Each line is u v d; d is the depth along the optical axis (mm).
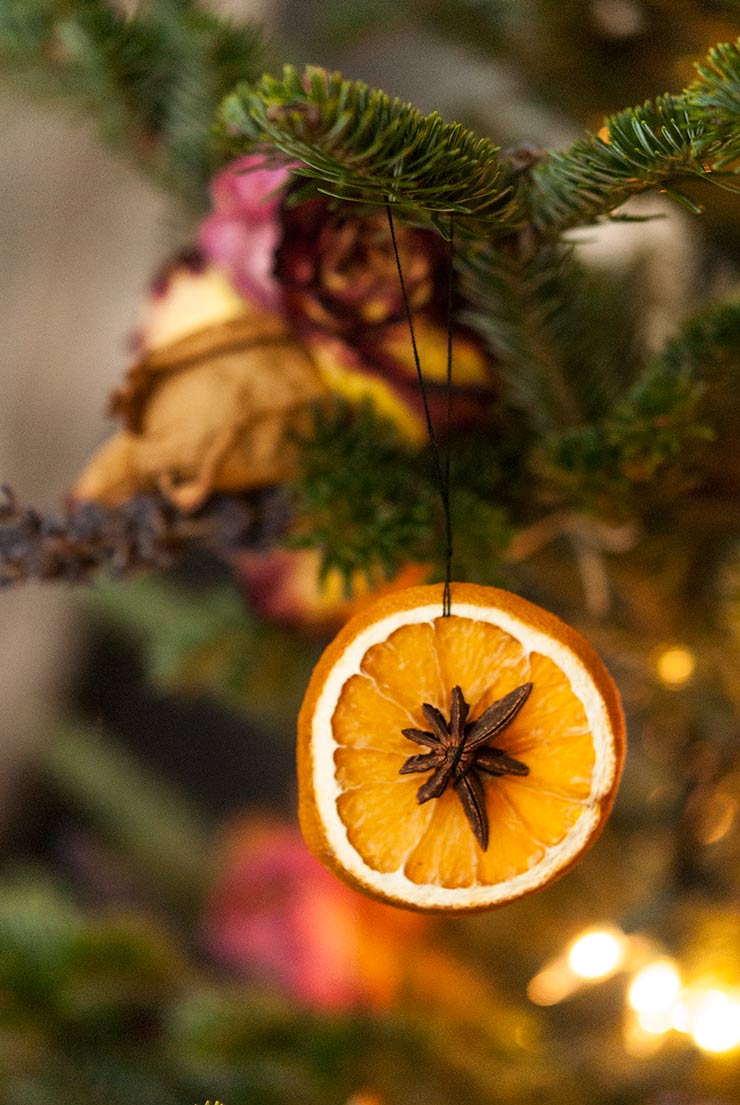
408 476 609
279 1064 703
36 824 1330
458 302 598
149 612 976
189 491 598
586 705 506
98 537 601
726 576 666
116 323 1335
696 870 733
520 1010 812
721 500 645
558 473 599
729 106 474
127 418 597
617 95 709
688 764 743
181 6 660
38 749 1307
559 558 731
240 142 534
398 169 490
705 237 731
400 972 861
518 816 507
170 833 1224
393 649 512
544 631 508
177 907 1170
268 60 686
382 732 511
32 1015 726
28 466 1311
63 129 1366
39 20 666
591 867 891
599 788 505
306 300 590
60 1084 740
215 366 597
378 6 776
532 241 552
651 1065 711
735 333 580
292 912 916
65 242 1374
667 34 674
